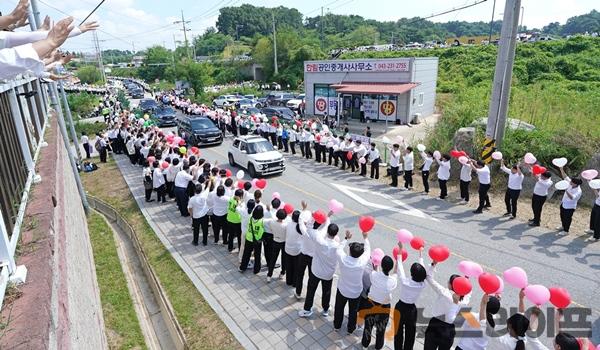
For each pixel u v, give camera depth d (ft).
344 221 36.78
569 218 32.12
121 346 22.59
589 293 24.44
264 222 26.71
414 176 50.01
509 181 35.73
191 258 30.58
